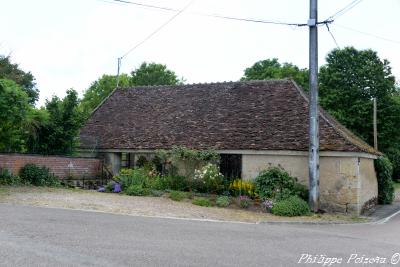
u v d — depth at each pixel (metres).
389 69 45.12
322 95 45.34
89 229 10.70
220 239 10.55
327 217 17.06
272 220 15.34
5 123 18.66
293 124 21.66
